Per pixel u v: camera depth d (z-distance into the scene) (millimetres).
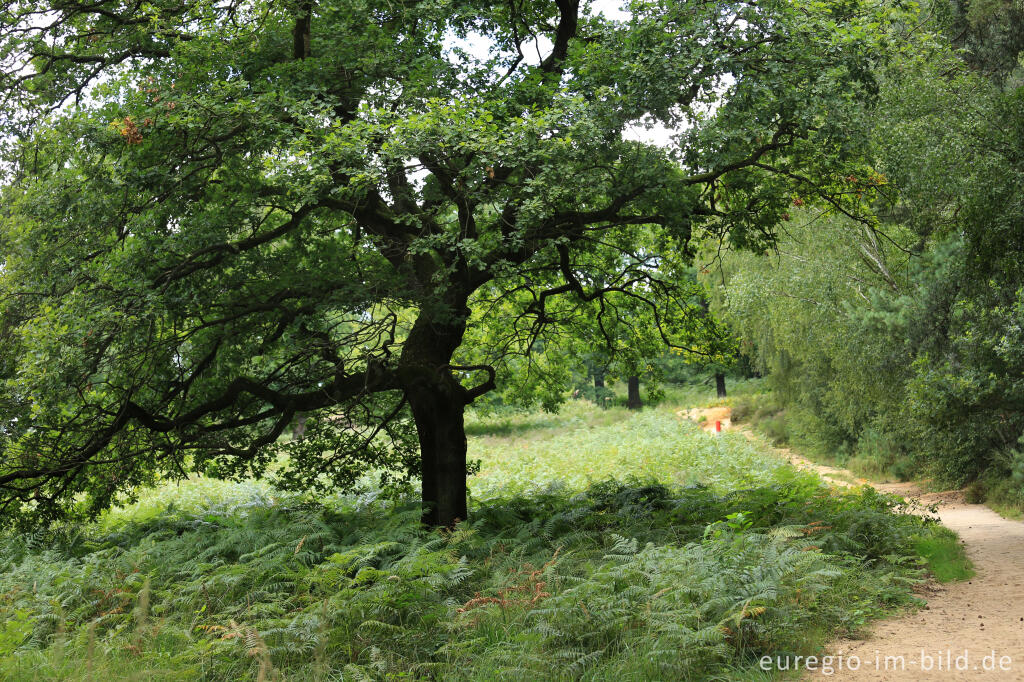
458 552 10875
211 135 11398
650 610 7418
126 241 11500
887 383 25297
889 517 12523
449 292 12812
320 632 7617
